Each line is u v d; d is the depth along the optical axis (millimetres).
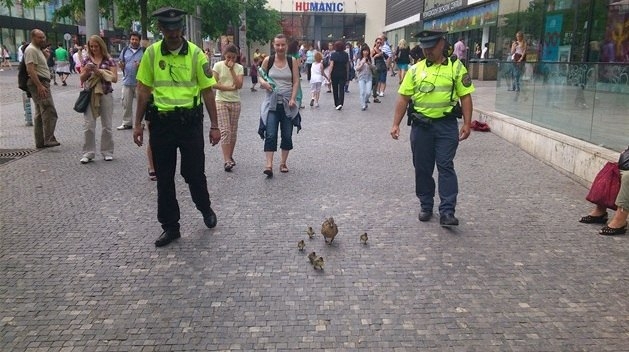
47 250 3945
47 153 7199
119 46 36531
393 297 3273
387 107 12648
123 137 8383
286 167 6285
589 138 6164
